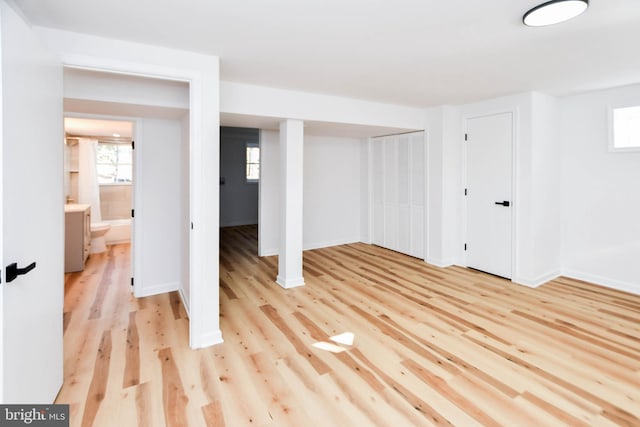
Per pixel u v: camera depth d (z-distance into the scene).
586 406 1.87
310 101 3.75
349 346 2.54
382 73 3.02
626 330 2.77
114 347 2.50
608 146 3.72
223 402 1.90
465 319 3.00
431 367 2.25
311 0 1.76
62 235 1.96
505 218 4.07
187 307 3.19
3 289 1.30
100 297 3.52
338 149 6.07
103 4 1.78
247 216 8.88
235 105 3.30
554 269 4.13
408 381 2.10
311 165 5.77
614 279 3.76
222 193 8.48
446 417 1.78
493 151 4.15
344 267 4.70
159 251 3.61
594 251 3.91
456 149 4.59
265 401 1.92
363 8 1.85
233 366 2.27
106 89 2.62
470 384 2.07
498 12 1.90
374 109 4.25
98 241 5.44
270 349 2.49
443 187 4.55
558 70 2.94
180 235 3.68
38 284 1.63
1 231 1.28
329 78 3.18
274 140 5.41
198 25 2.04
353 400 1.92
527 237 3.85
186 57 2.43
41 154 1.66
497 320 2.97
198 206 2.48
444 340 2.62
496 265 4.22
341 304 3.37
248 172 8.91
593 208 3.89
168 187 3.61
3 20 1.28
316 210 5.88
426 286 3.88
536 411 1.83
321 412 1.83
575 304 3.32
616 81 3.33
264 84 3.37
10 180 1.34
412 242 5.28
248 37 2.21
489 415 1.80
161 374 2.17
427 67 2.85
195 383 2.08
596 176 3.84
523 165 3.85
